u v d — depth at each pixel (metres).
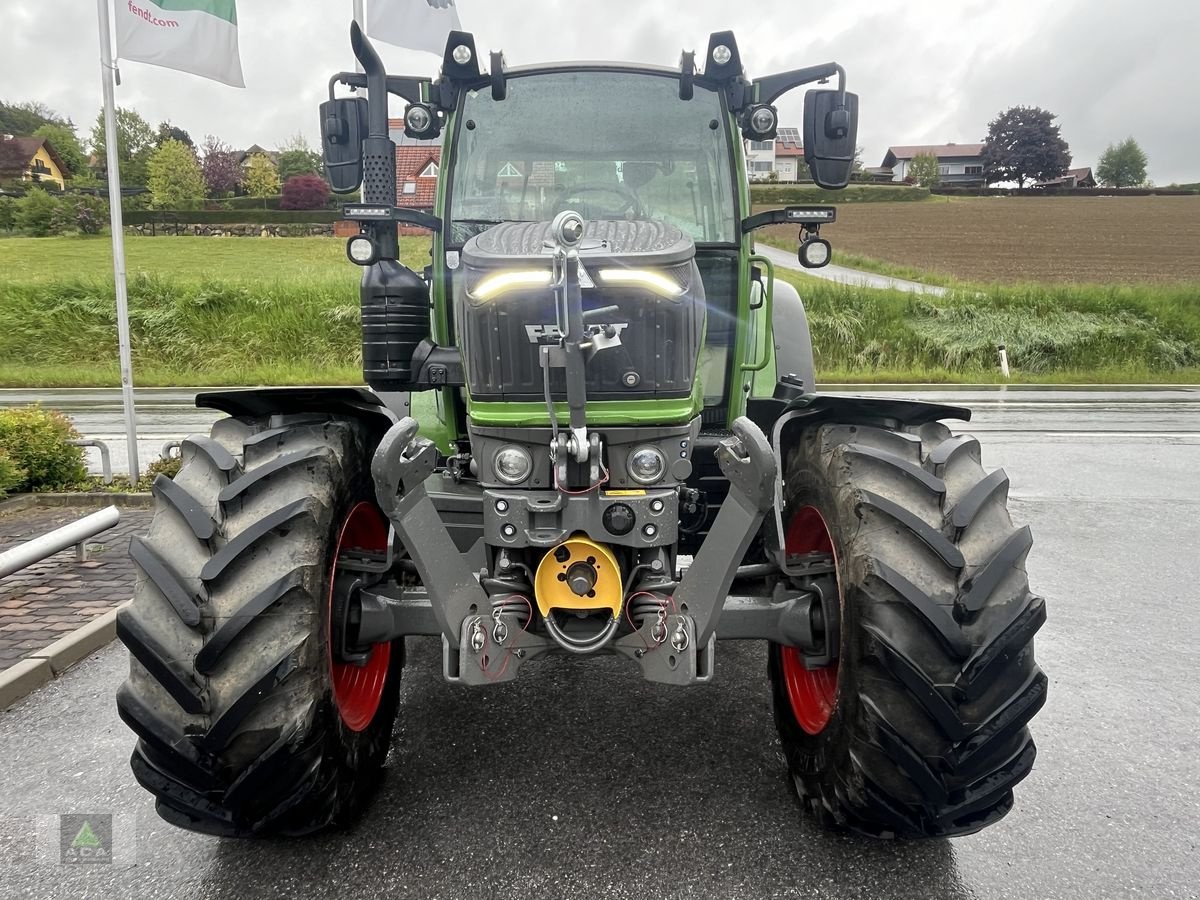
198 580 2.25
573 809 2.79
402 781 2.97
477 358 2.45
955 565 2.24
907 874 2.48
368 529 2.89
